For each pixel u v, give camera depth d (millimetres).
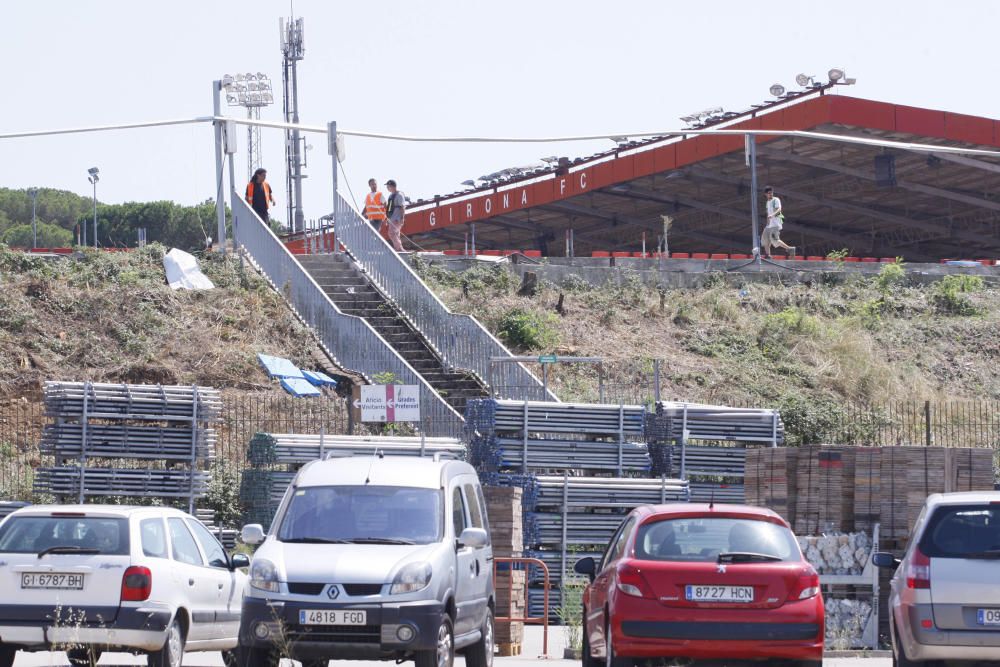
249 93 150500
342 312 78438
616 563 29656
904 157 140250
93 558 31047
